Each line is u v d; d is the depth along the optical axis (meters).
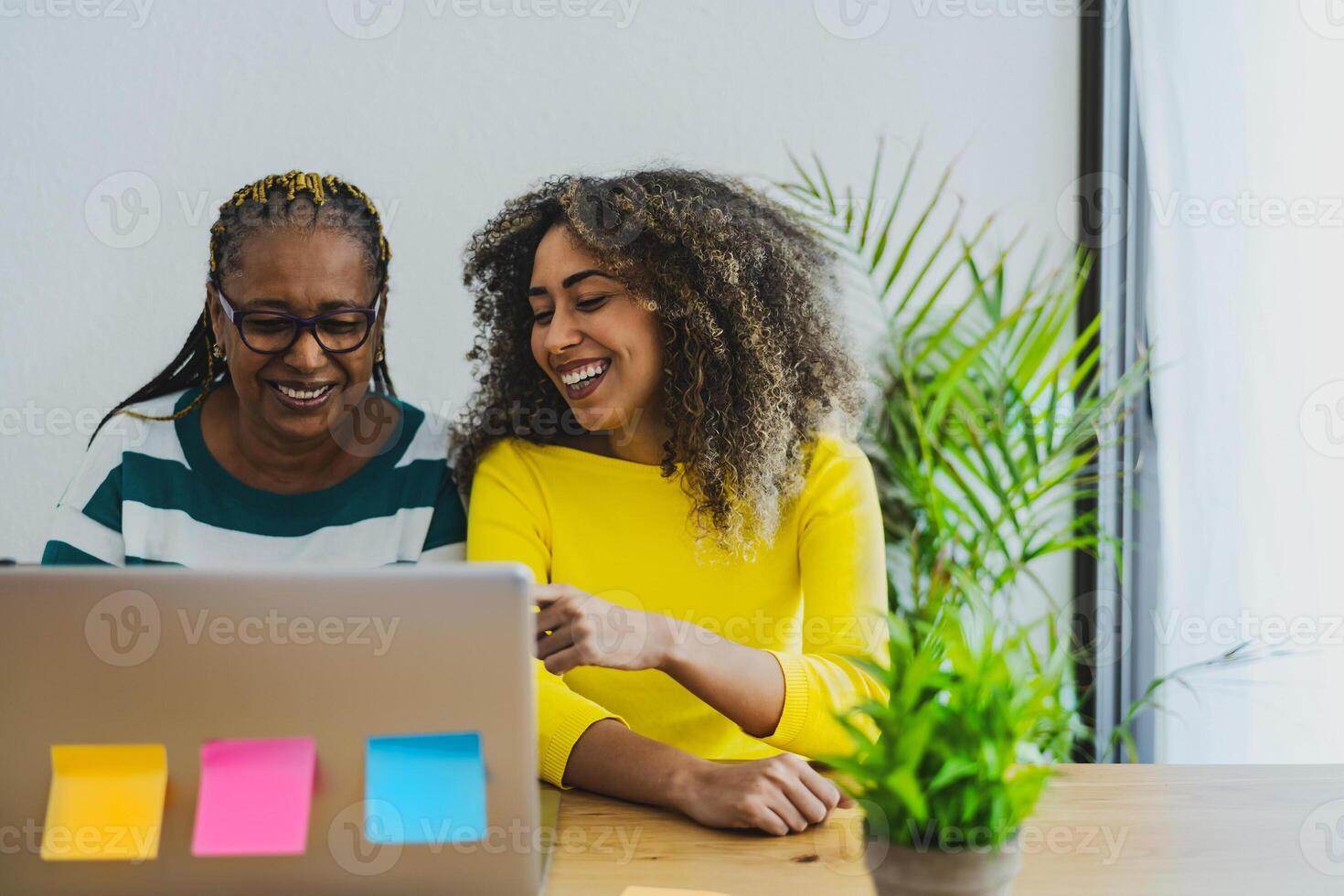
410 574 0.78
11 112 1.89
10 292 1.91
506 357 1.53
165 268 1.93
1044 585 2.10
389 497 1.49
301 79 1.93
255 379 1.42
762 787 0.98
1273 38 1.70
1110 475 2.07
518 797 0.79
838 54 2.02
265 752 0.79
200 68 1.92
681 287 1.38
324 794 0.79
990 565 2.04
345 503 1.48
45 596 0.77
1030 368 1.96
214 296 1.47
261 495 1.47
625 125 1.98
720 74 2.00
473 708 0.78
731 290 1.40
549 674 1.25
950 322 1.95
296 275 1.40
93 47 1.90
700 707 1.41
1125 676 2.09
